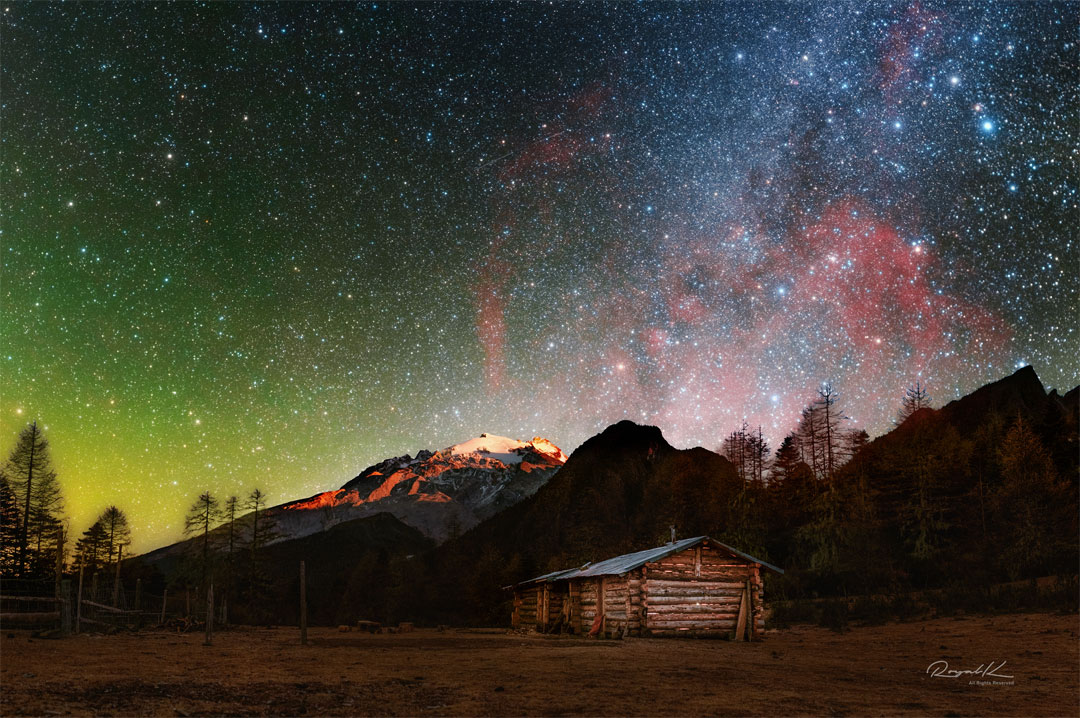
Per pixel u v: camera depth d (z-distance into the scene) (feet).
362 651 59.82
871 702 32.63
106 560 200.64
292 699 30.53
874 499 217.36
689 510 257.55
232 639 79.36
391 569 271.69
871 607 114.93
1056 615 84.33
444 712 28.07
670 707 29.96
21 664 40.65
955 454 226.79
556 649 63.26
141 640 71.51
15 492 191.83
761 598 83.05
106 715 24.95
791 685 38.40
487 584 195.11
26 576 173.47
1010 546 153.89
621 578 83.15
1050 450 211.00
